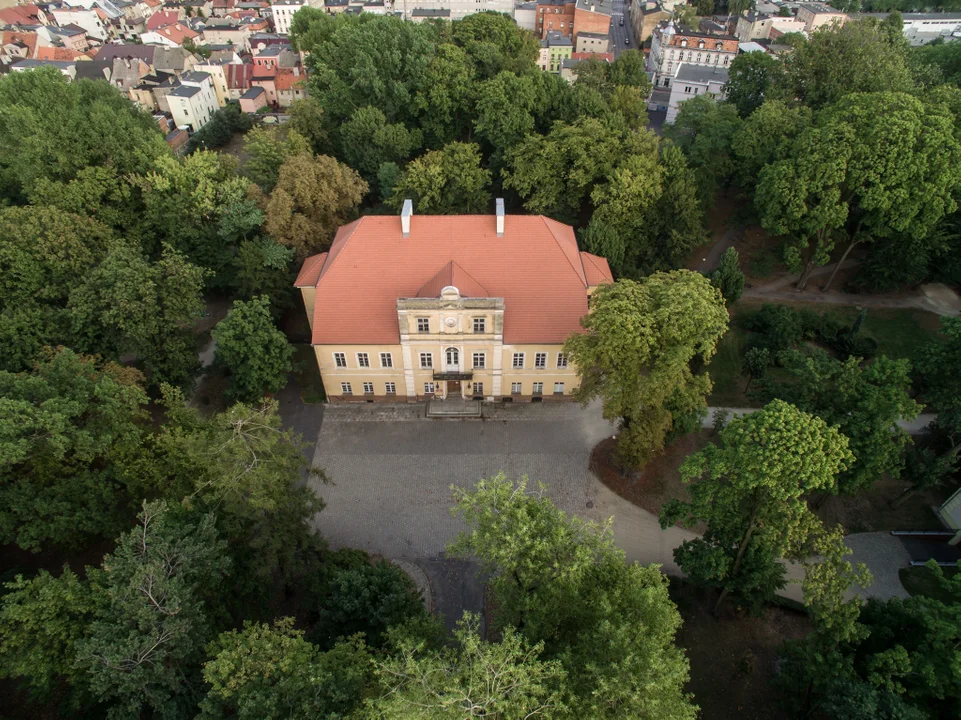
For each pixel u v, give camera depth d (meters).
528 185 69.31
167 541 32.69
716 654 41.38
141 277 50.97
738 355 64.56
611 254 64.88
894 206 58.72
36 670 30.17
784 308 64.25
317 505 40.19
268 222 61.81
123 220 65.25
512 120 74.44
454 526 49.91
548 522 32.50
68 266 53.91
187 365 56.28
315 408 60.31
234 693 27.02
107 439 38.66
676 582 45.59
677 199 68.19
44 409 36.38
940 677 30.92
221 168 65.38
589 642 28.11
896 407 41.53
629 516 50.56
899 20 125.56
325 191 63.66
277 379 55.59
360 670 28.64
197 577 34.34
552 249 55.75
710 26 170.62
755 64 90.81
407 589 39.62
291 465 37.28
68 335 50.25
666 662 26.03
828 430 33.84
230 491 35.09
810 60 82.25
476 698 23.94
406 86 80.44
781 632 42.62
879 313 67.44
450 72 81.56
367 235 56.16
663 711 25.14
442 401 60.50
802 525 34.03
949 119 59.62
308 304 60.59
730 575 39.53
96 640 27.98
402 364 57.41
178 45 171.62
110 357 52.03
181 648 30.39
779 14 162.88
